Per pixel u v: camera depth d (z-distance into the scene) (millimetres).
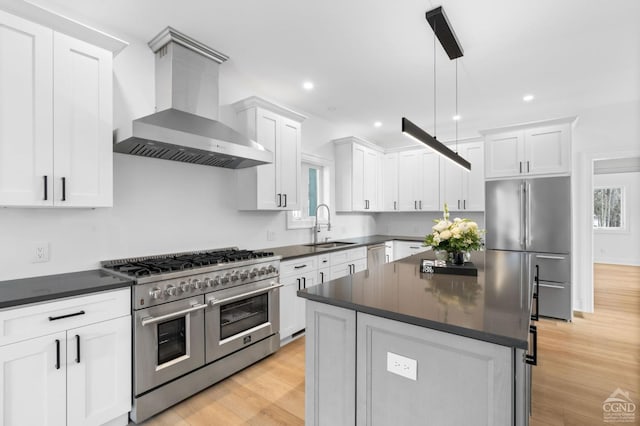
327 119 4602
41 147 1732
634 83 3320
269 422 1929
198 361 2189
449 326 1119
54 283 1816
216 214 3086
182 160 2723
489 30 2348
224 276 2355
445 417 1155
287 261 3000
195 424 1909
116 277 1970
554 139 3729
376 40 2494
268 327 2723
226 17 2209
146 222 2557
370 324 1345
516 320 1165
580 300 4039
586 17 2186
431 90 3514
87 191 1905
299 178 3574
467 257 2412
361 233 5457
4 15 1607
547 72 3066
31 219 2000
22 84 1669
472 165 4633
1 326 1448
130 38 2447
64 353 1625
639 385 2346
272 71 3037
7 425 1465
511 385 1020
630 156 3797
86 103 1903
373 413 1342
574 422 1939
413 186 5168
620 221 7840
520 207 3885
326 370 1496
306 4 2072
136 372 1873
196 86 2580
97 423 1734
